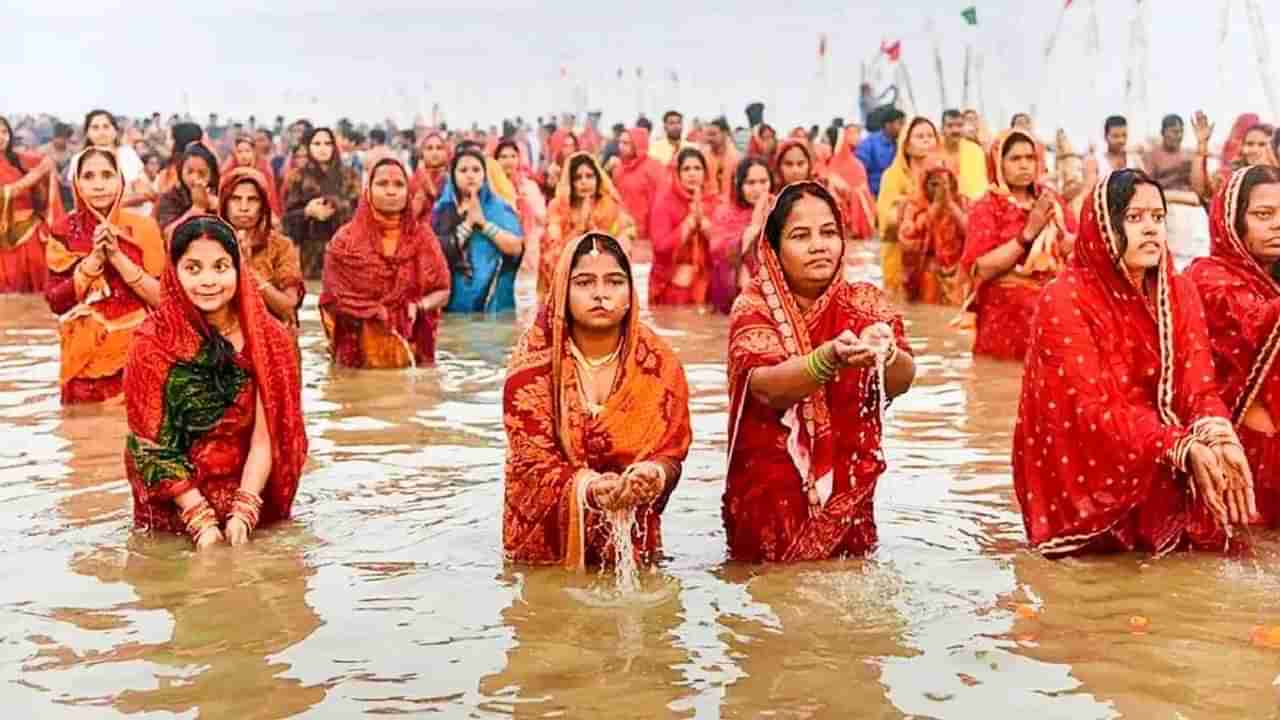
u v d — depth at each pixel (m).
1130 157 17.80
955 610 4.38
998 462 6.38
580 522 4.79
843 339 4.59
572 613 4.39
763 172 12.33
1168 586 4.62
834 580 4.70
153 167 21.73
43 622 4.35
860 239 21.50
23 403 8.06
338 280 9.37
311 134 16.05
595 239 4.96
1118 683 3.75
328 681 3.85
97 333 7.98
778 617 4.33
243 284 5.37
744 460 4.96
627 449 4.94
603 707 3.64
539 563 4.91
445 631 4.23
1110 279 5.03
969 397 7.98
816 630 4.21
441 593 4.61
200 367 5.31
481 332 11.28
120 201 8.05
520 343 5.06
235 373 5.35
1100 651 4.00
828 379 4.68
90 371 8.00
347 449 6.77
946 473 6.18
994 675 3.82
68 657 4.04
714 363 9.36
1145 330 5.03
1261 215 5.35
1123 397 5.00
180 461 5.30
